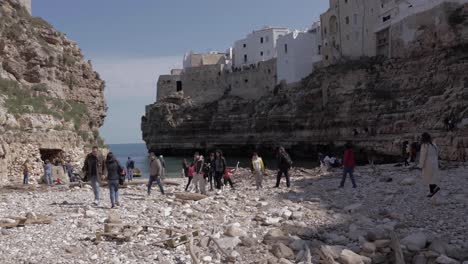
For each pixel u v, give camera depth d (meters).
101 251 9.88
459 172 24.06
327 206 15.80
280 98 85.62
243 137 92.94
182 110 107.00
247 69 101.81
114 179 16.14
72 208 15.81
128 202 17.38
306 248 10.12
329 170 35.03
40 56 37.22
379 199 16.72
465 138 37.12
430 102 50.81
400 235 11.30
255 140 89.19
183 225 12.62
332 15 80.06
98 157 16.97
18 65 35.41
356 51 74.50
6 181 25.81
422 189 18.19
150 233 11.62
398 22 63.06
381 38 68.75
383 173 27.09
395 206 15.09
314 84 75.44
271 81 95.25
